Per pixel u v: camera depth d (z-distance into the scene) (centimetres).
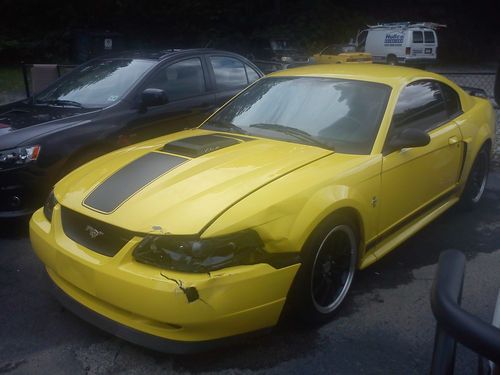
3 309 360
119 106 548
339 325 343
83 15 2480
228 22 2806
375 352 316
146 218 293
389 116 396
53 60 2259
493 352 128
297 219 306
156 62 598
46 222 348
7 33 2317
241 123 436
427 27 2581
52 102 578
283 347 318
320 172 338
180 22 2731
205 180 322
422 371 300
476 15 3612
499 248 470
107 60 633
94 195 325
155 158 360
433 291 150
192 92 620
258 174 328
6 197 472
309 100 427
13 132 485
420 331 338
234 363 303
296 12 3016
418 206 433
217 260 278
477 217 545
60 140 490
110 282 284
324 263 335
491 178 685
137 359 306
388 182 379
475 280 410
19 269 423
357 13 3244
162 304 269
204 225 281
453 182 490
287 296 308
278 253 298
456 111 507
